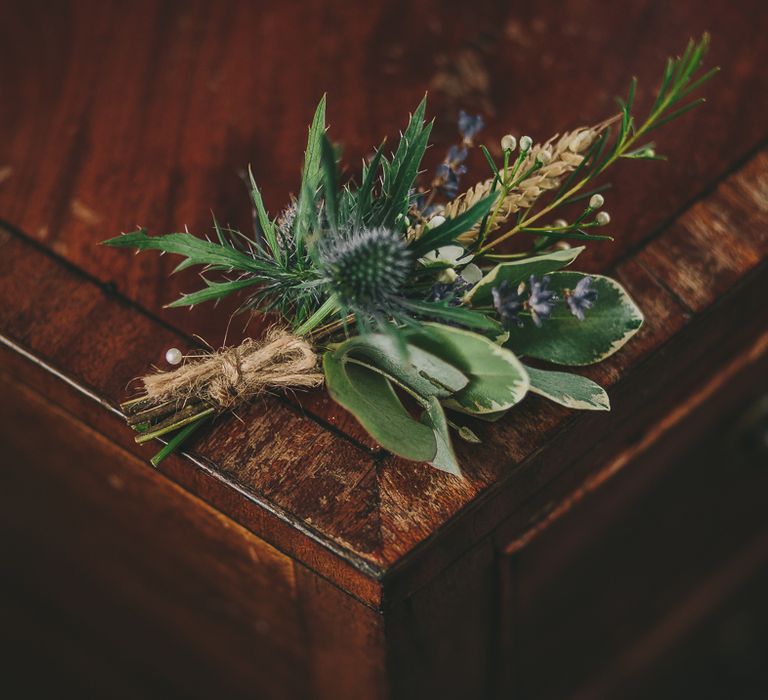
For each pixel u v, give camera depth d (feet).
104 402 1.49
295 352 1.42
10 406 1.74
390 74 1.70
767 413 1.98
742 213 1.58
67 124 1.68
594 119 1.66
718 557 2.40
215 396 1.44
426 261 1.41
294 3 1.76
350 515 1.42
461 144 1.65
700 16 1.71
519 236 1.56
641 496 1.90
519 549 1.62
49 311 1.54
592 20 1.72
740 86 1.66
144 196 1.63
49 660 2.46
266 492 1.44
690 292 1.54
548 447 1.47
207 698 2.29
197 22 1.75
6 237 1.59
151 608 2.08
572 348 1.44
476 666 1.92
